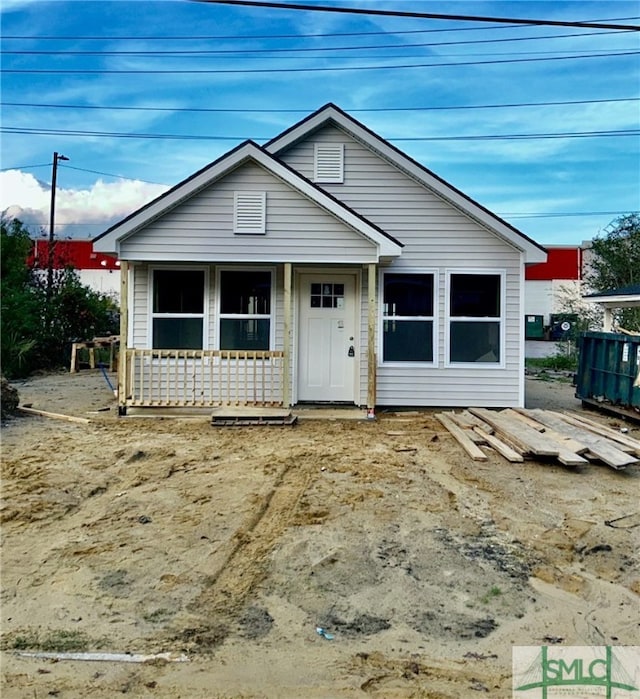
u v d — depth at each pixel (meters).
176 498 5.44
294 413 9.33
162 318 9.76
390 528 4.76
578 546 4.50
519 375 9.99
